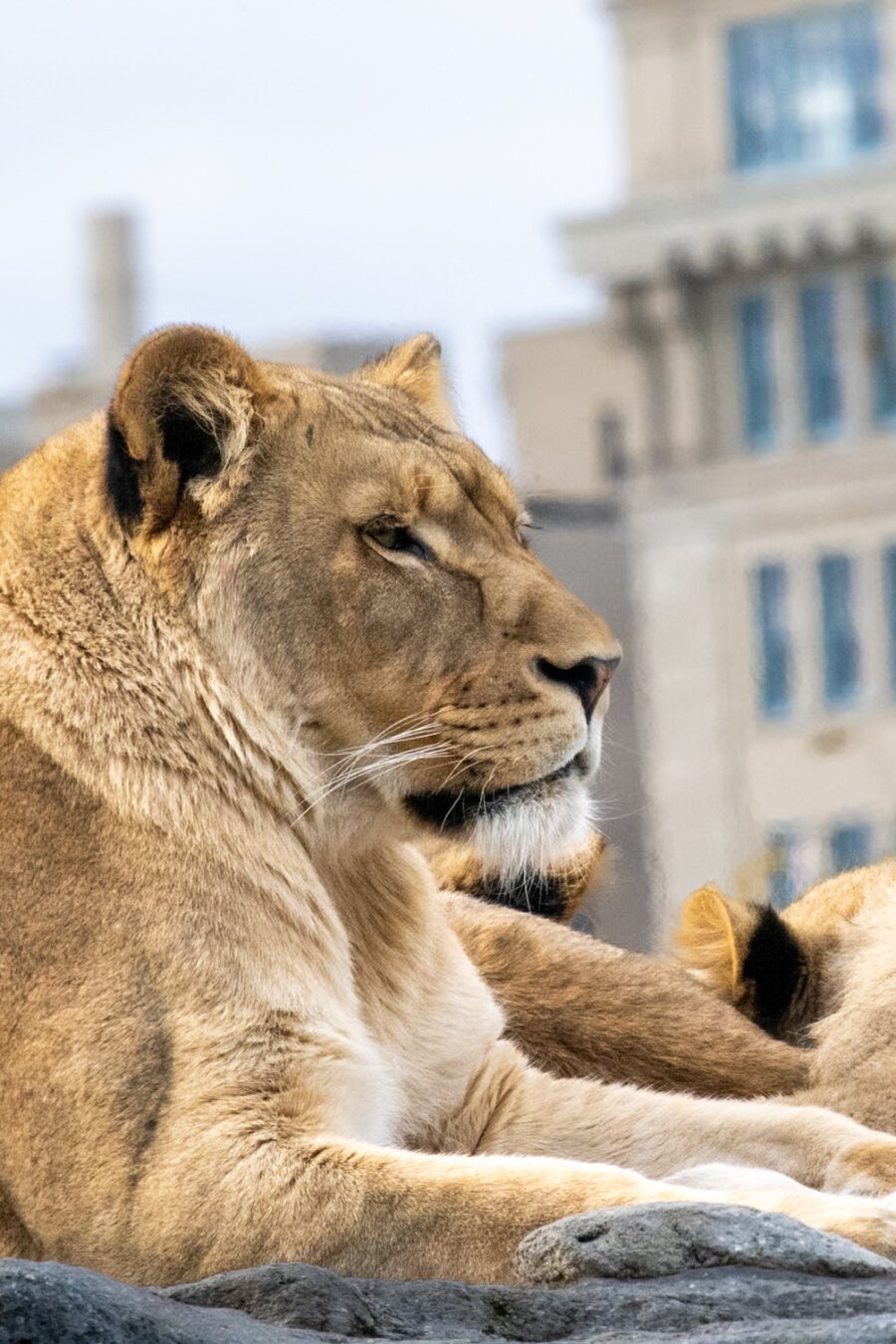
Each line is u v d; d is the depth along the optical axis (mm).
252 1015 9656
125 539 10242
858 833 81500
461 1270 8789
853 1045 11039
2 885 9828
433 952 10820
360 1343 7383
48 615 10219
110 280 96375
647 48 91188
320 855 10438
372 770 10336
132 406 10102
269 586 10227
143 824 9891
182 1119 9398
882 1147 9859
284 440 10367
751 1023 11789
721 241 88625
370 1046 10148
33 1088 9531
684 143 91188
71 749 9992
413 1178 9023
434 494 10398
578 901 13438
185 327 10188
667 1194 8773
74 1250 9391
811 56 90875
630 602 86562
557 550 83750
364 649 10273
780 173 90125
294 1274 7926
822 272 89062
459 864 12906
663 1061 11508
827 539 86500
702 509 86812
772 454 88125
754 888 15625
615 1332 7539
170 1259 9234
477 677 10250
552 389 93250
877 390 88812
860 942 11961
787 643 86250
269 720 10234
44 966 9680
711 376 89312
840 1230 8461
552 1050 11555
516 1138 10609
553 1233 8164
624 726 84875
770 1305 7598
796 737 83000
